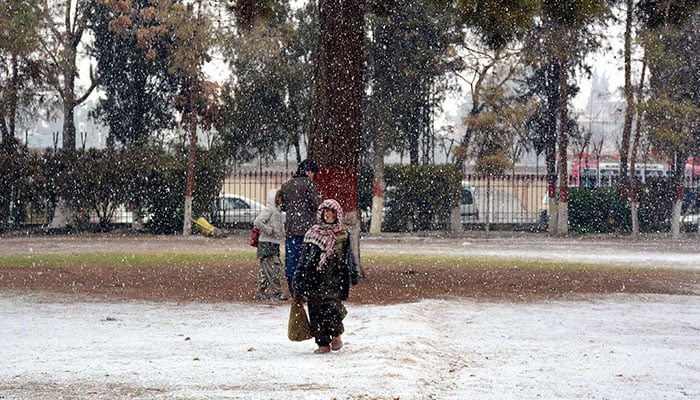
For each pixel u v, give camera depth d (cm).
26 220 3878
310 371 791
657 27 1847
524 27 1670
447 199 4009
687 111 3719
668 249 3102
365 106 3953
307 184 1245
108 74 4238
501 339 1079
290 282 1244
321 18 1766
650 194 4156
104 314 1297
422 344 966
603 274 2009
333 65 1747
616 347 1023
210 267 2097
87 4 4091
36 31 3556
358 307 1392
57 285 1698
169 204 3850
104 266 2111
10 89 3653
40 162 3797
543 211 4284
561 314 1347
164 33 3803
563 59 3812
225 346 992
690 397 732
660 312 1395
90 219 3953
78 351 939
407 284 1747
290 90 4134
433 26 3775
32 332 1101
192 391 698
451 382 763
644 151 4191
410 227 4047
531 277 1911
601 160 4994
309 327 945
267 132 4125
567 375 820
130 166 3819
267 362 857
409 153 4500
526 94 4250
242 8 1902
